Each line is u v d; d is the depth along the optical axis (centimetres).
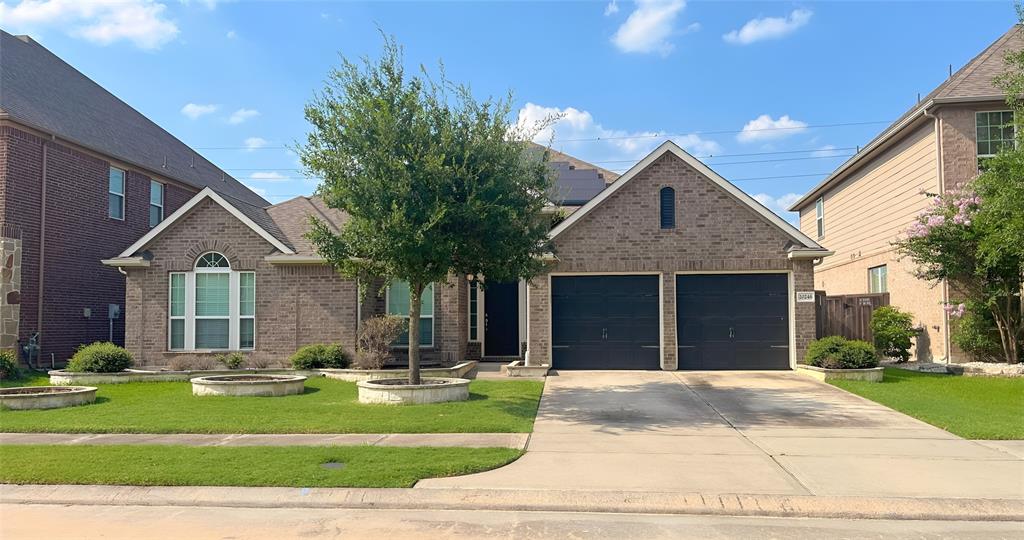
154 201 2417
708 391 1399
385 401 1259
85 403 1296
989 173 1432
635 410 1203
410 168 1223
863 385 1441
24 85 2011
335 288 1770
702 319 1722
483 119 1268
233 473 773
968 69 1878
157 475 767
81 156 2055
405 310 1861
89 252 2078
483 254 1266
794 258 1670
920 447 920
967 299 1667
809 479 763
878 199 2184
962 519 656
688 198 1722
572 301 1759
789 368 1695
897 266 2036
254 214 1883
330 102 1254
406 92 1248
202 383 1412
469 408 1205
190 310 1812
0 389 1302
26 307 1847
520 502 693
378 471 778
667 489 724
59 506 704
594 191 2330
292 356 1705
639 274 1742
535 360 1742
